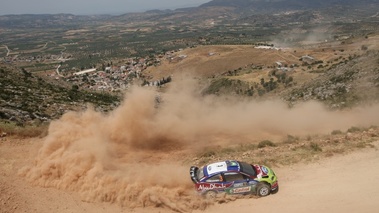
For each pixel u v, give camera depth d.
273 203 12.09
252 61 182.62
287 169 14.97
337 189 12.62
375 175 13.48
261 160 16.00
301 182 13.59
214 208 12.11
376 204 11.18
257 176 12.81
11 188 12.59
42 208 11.52
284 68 136.50
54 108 35.50
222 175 12.73
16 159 15.54
